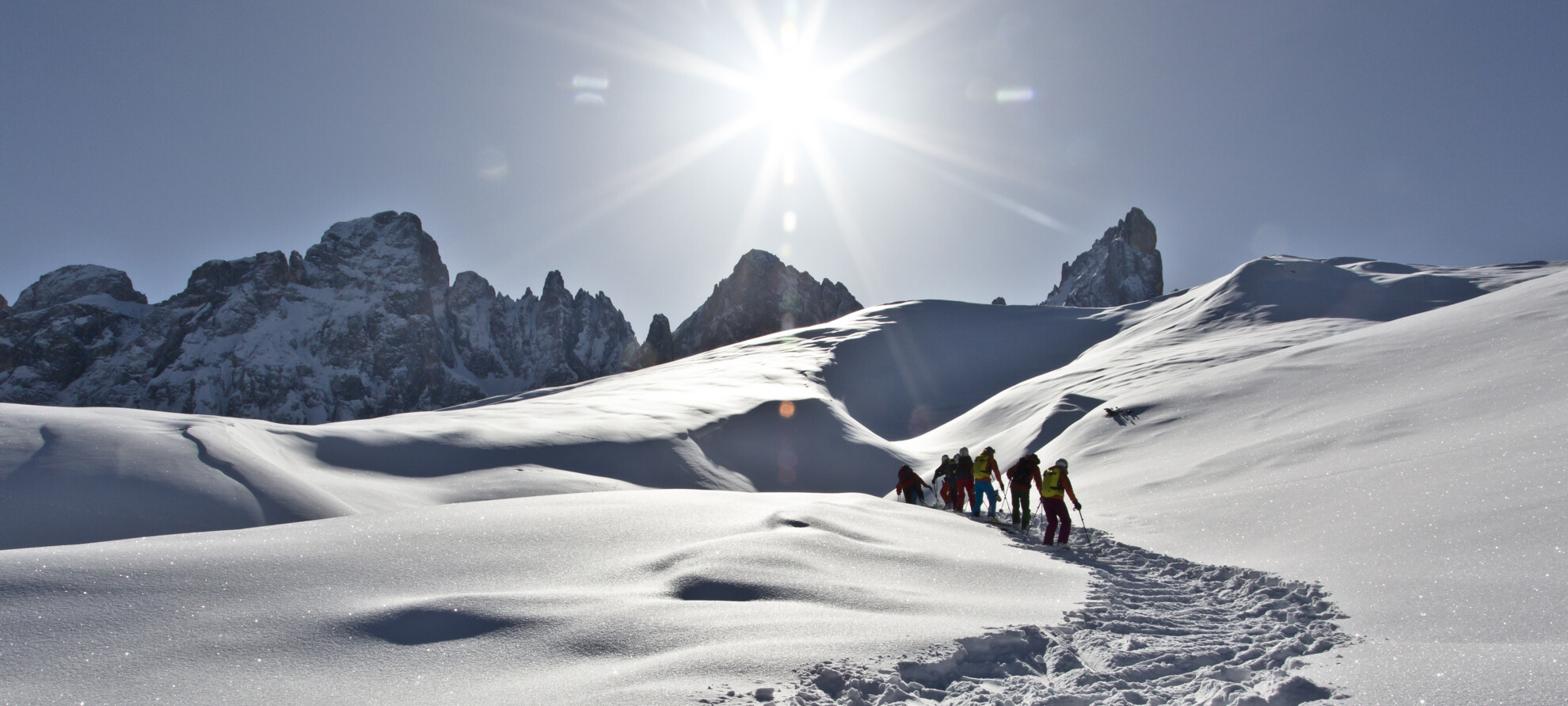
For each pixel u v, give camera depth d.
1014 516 13.27
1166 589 8.30
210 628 5.47
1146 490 15.21
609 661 5.14
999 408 59.56
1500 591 6.31
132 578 6.32
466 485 31.84
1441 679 4.44
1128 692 4.81
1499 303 23.30
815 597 6.88
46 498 19.72
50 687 4.43
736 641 5.41
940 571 8.45
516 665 5.09
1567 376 13.51
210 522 20.69
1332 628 6.11
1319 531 9.69
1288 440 15.40
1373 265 100.19
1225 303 83.19
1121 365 56.66
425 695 4.57
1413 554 7.93
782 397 64.12
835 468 53.81
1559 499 8.29
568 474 36.25
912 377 105.62
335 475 29.42
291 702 4.42
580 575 7.60
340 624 5.70
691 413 54.94
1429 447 12.11
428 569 7.46
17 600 5.60
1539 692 4.07
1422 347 20.33
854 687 4.67
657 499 12.86
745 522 10.80
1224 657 5.55
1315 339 55.00
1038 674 5.31
